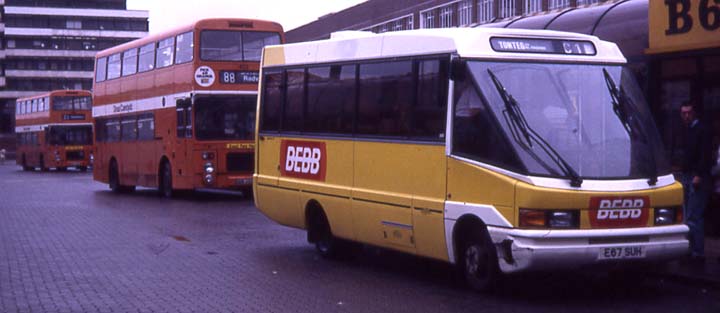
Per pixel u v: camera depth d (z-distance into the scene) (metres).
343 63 12.45
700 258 11.62
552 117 9.76
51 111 56.03
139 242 15.52
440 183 10.34
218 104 24.77
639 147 9.85
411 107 10.93
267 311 9.23
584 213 9.27
